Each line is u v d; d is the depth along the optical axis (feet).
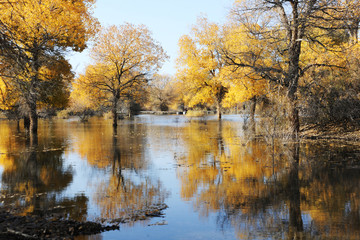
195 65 136.36
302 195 28.48
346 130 68.18
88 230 20.68
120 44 110.93
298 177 35.19
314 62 72.59
